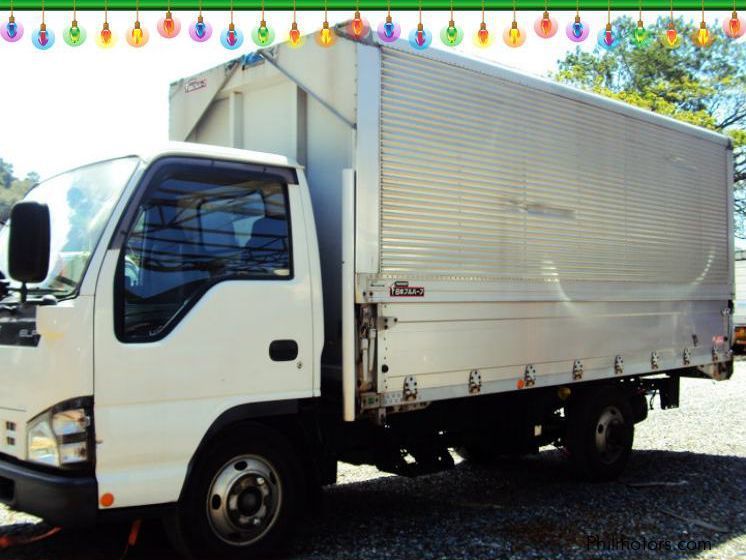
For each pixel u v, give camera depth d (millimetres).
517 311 5672
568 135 6188
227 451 4379
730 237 8242
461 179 5266
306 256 4691
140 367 3980
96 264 3910
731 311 8250
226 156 4453
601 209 6488
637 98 25641
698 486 6684
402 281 4848
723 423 9961
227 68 5637
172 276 4156
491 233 5465
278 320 4508
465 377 5262
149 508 4016
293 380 4555
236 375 4320
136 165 4152
